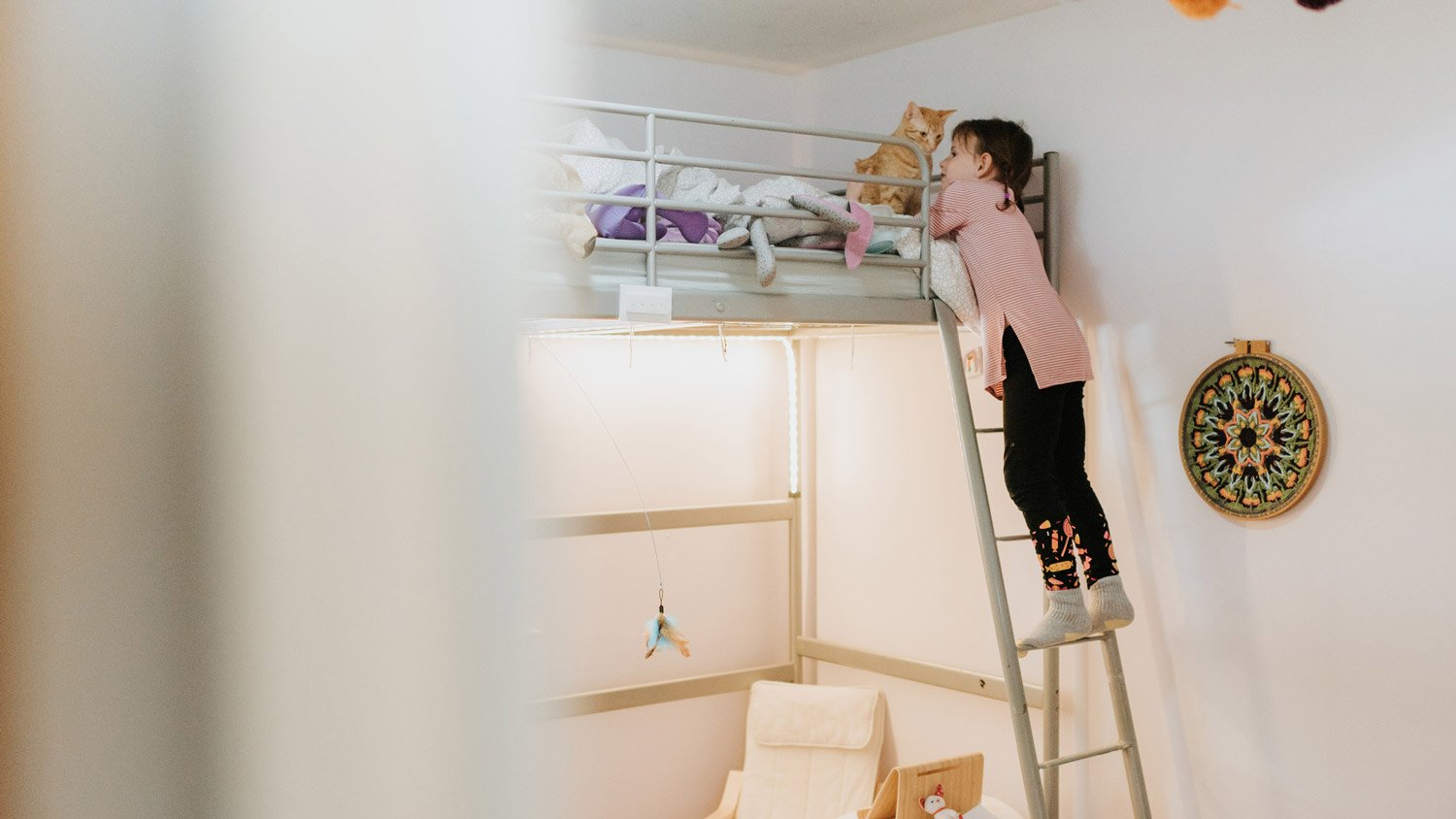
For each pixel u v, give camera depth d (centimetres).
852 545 407
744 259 261
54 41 21
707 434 411
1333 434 268
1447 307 248
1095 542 290
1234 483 287
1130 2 310
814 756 393
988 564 285
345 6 24
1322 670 272
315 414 23
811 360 423
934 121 309
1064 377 285
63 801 21
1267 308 281
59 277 21
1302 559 276
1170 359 302
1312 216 271
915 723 386
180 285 22
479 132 25
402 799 24
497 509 26
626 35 368
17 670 21
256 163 23
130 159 22
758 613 423
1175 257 300
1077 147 325
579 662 380
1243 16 284
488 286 25
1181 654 302
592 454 385
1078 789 328
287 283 23
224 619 23
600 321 258
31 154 21
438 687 25
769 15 346
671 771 401
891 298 287
